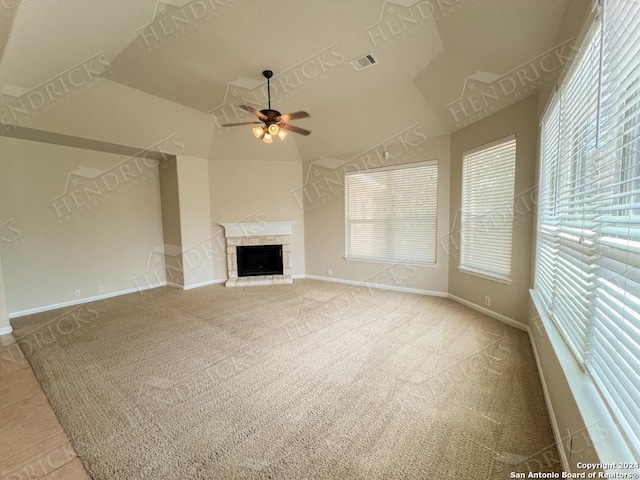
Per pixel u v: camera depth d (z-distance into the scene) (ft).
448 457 5.28
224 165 19.20
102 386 7.70
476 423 6.13
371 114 14.62
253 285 18.88
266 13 8.08
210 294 16.88
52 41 7.52
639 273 3.18
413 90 12.56
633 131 3.84
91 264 15.98
